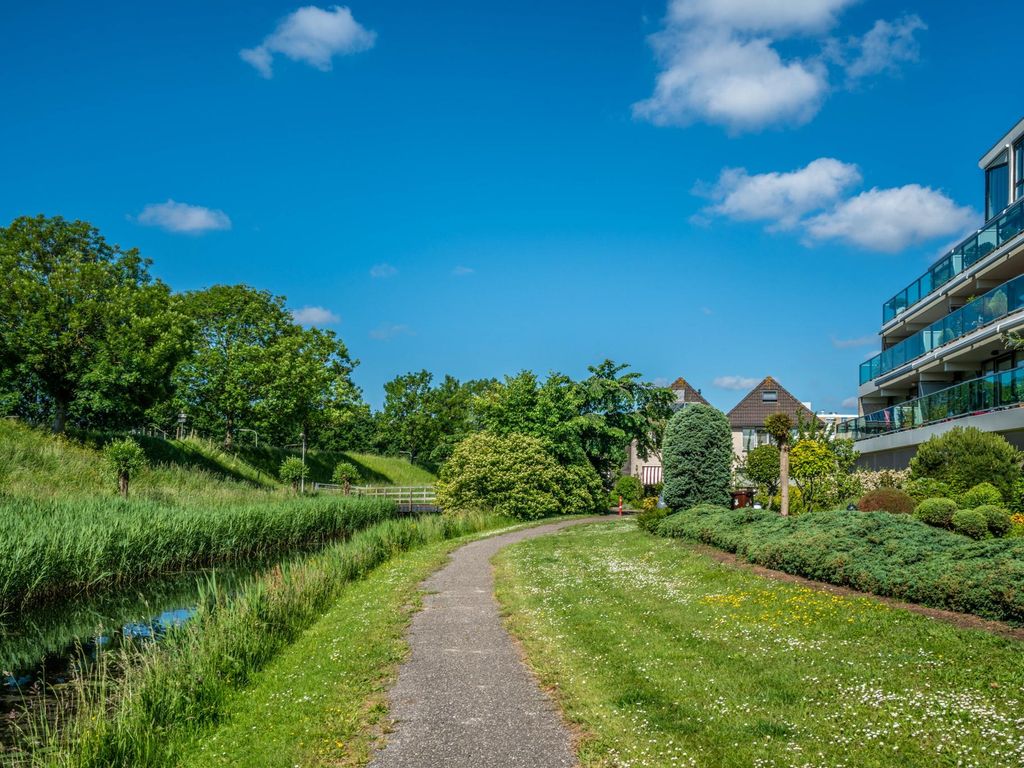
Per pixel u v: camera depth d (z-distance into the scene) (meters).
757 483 27.38
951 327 24.95
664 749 6.14
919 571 10.38
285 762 6.31
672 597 12.41
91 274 38.06
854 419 33.00
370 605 13.47
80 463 32.88
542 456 37.97
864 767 5.58
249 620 10.80
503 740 6.64
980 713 6.36
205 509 26.31
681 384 64.31
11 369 35.38
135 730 7.16
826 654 8.37
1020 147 24.83
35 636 14.14
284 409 50.34
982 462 17.98
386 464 68.12
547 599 13.20
